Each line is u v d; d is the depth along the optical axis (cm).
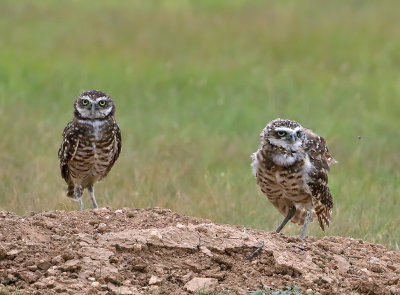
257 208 1321
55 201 1280
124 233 883
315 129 1917
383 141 1895
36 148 1609
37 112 1952
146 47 2758
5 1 3272
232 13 3241
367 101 2283
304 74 2488
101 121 1141
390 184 1538
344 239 1009
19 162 1509
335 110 2147
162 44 2816
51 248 848
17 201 1286
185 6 3381
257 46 2788
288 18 3100
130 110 2095
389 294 847
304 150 997
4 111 1884
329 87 2366
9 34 2823
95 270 817
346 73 2519
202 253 869
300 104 2192
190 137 1838
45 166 1495
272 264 873
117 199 1287
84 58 2602
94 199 1193
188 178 1477
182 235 888
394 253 981
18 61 2484
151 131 1872
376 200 1414
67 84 2244
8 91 2173
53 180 1424
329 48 2750
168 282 822
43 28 2939
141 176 1423
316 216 1080
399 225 1270
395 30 2939
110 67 2511
